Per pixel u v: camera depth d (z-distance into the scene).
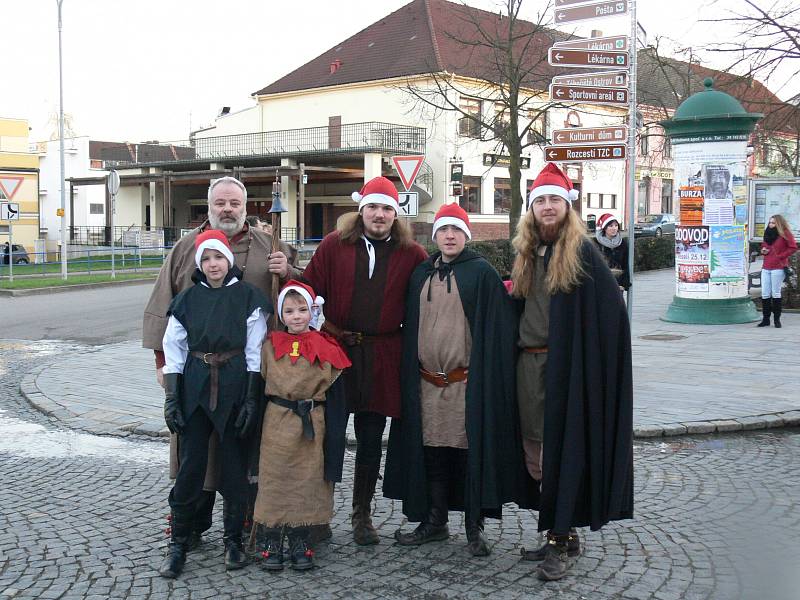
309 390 4.42
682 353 10.80
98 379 10.06
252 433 4.57
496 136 25.25
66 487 5.98
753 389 8.57
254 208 42.41
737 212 13.29
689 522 5.05
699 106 12.98
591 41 9.24
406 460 4.70
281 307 4.53
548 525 4.32
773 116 15.20
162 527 5.11
